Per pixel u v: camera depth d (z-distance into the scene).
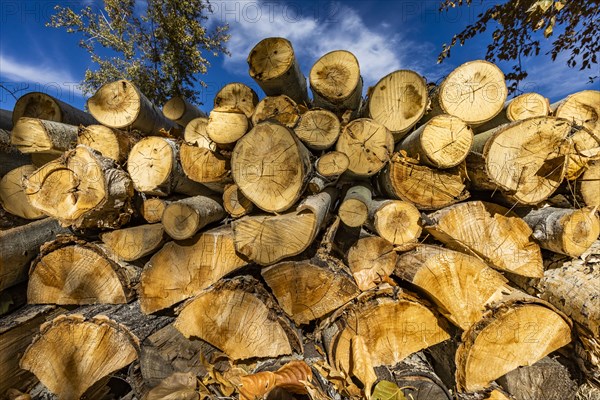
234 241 1.47
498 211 1.65
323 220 1.55
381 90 1.89
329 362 1.48
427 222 1.62
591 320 1.40
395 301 1.48
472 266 1.49
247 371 1.56
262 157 1.49
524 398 1.54
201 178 1.81
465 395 1.46
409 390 1.45
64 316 1.59
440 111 1.86
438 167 1.62
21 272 1.84
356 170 1.76
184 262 1.63
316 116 1.83
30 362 1.60
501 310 1.44
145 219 1.88
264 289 1.56
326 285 1.48
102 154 1.92
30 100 2.22
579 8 3.60
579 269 1.61
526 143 1.52
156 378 1.54
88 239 1.79
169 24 7.51
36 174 1.64
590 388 1.48
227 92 2.37
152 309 1.65
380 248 1.69
